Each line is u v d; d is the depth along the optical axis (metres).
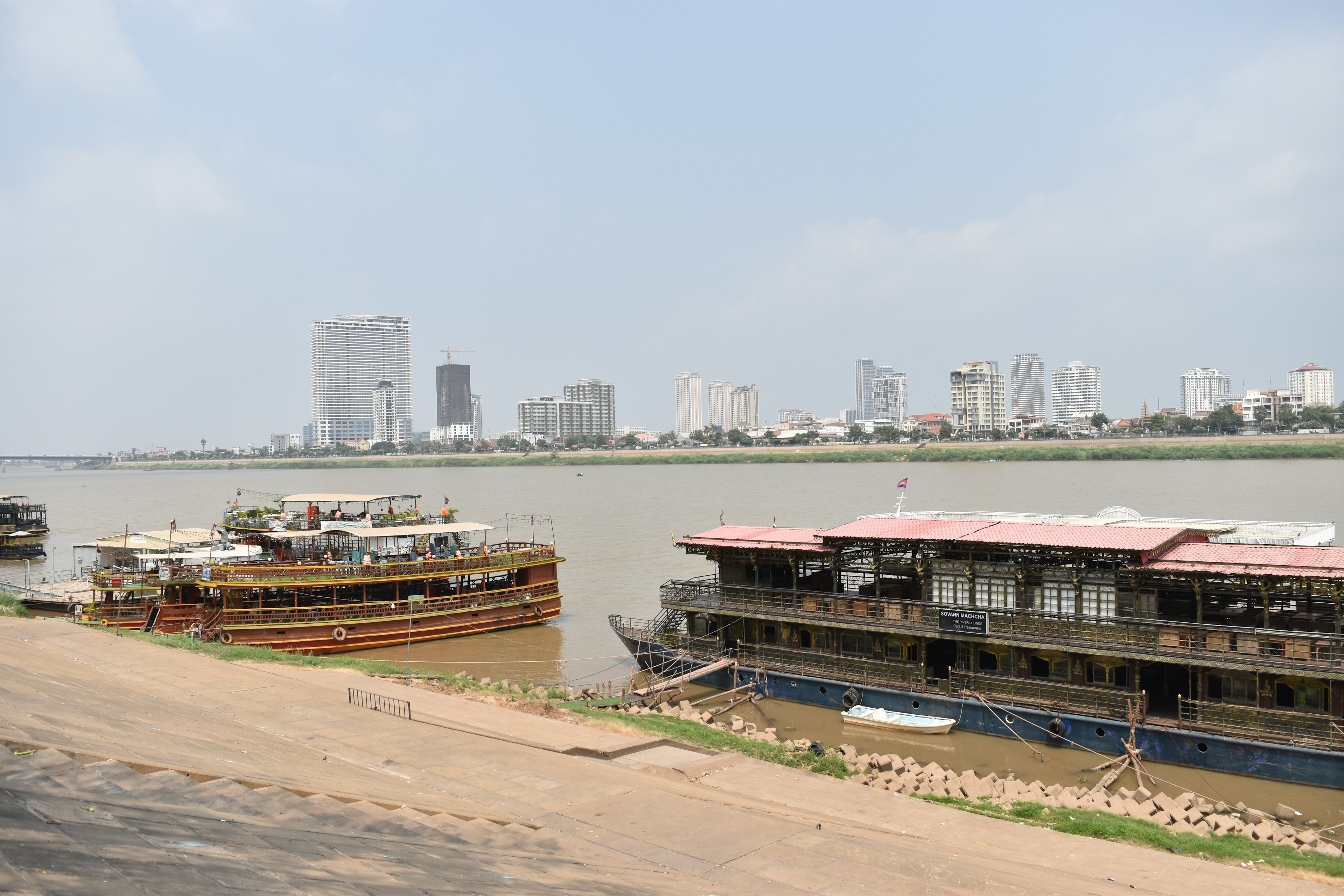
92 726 20.55
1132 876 24.62
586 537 125.88
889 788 34.69
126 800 13.82
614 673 57.97
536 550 73.94
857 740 44.00
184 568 62.69
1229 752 37.97
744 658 52.97
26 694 22.78
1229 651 38.66
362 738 32.22
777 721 47.22
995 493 171.88
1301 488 162.75
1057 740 42.06
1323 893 24.19
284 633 60.72
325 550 71.31
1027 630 43.97
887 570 55.34
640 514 154.88
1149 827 30.53
